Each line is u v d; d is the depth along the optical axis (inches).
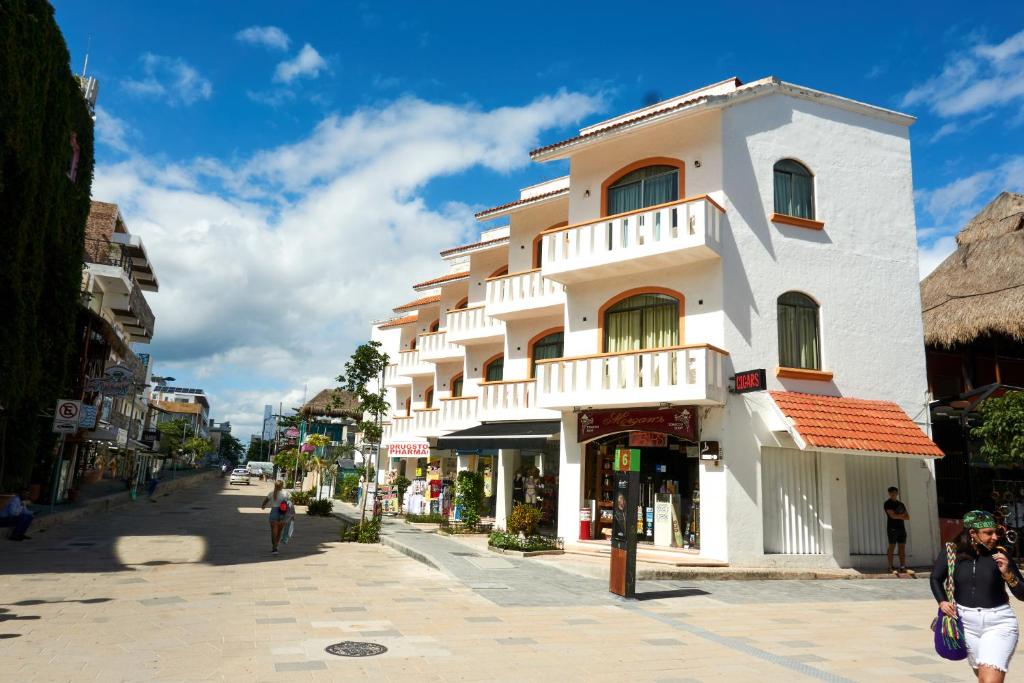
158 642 299.6
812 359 655.8
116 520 952.3
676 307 654.5
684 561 574.6
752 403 606.2
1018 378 890.1
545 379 687.1
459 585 465.4
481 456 1059.9
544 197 854.5
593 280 714.8
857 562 623.2
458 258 1358.3
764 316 634.8
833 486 618.5
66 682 239.9
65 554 597.0
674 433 612.4
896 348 693.3
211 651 285.0
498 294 870.4
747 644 328.2
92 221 1498.5
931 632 376.5
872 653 320.8
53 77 867.4
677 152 671.1
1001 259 840.9
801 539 605.6
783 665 291.0
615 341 692.1
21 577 472.1
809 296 661.9
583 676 263.7
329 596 418.6
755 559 581.0
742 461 593.9
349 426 1984.5
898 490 660.7
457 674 260.1
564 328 804.0
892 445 593.6
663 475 664.4
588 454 696.4
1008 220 947.3
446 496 999.6
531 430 762.2
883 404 655.8
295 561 588.7
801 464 621.6
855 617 414.0
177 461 2999.5
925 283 950.4
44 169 861.2
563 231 698.8
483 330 987.3
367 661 273.1
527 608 394.6
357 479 1576.0
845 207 696.4
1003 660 197.3
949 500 746.8
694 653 305.4
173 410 3976.4
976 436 700.0
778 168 676.7
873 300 691.4
